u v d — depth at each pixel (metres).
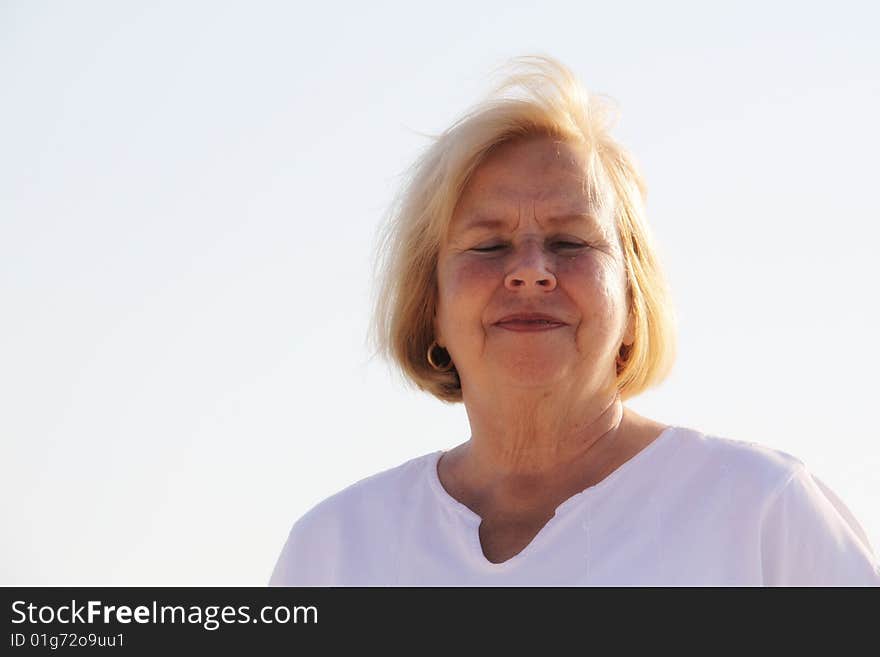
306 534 8.53
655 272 8.09
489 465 7.98
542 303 7.48
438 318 8.51
